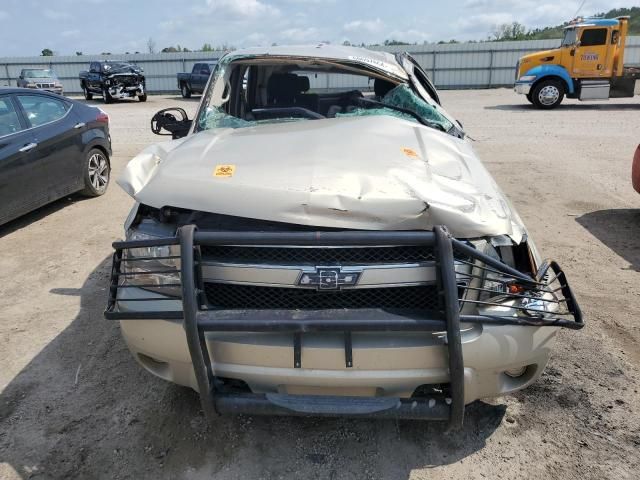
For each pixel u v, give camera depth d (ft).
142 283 7.72
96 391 9.84
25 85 80.94
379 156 8.50
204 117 11.43
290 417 9.11
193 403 9.46
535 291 7.23
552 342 7.48
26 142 18.80
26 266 15.76
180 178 7.88
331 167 7.95
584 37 55.88
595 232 17.90
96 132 22.76
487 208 7.63
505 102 69.51
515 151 32.71
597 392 9.53
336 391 7.09
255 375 7.02
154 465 8.09
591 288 13.65
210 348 7.06
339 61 12.28
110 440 8.61
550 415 8.99
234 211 7.27
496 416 9.00
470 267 7.18
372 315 6.63
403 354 6.80
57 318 12.57
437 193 7.54
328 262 6.98
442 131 11.53
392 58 13.39
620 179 25.23
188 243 6.67
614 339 11.23
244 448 8.41
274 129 10.18
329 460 8.16
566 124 45.29
